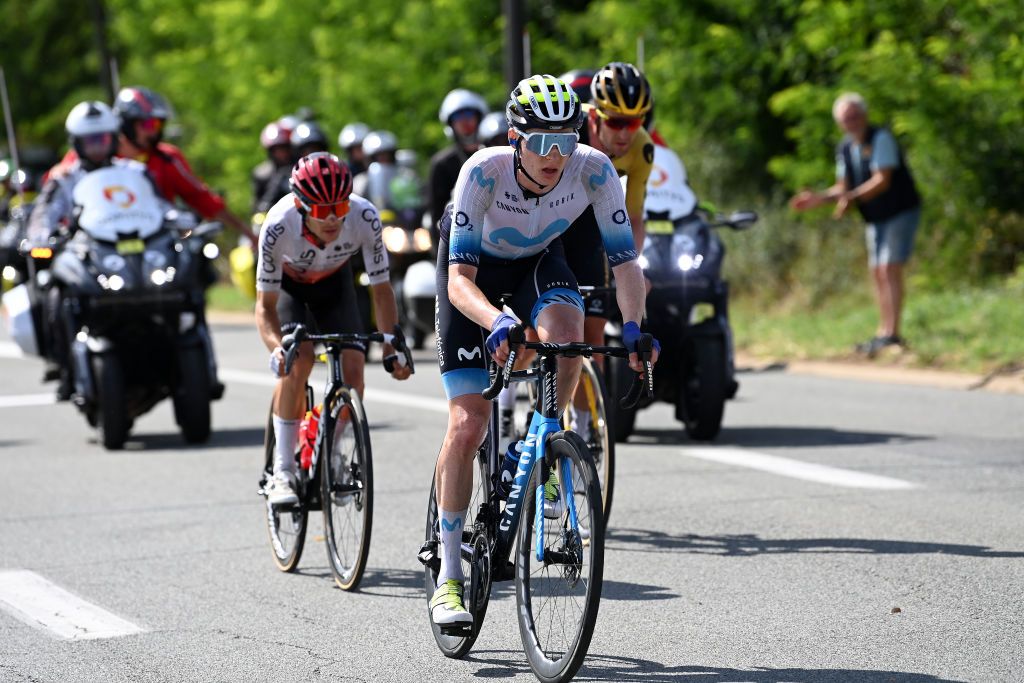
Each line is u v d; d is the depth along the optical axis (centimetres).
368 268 2209
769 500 2553
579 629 1537
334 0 8606
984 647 1692
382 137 5731
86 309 3394
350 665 1733
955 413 3481
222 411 4038
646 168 2375
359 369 2191
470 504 1773
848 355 4453
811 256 5769
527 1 8069
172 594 2094
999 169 5050
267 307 2203
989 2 4991
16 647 1842
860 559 2119
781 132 6469
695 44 6366
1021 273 4891
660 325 3095
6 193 7019
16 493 2916
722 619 1855
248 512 2659
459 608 1711
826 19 5500
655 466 2906
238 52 9356
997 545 2172
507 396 2402
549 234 1758
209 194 3784
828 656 1686
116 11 12588
